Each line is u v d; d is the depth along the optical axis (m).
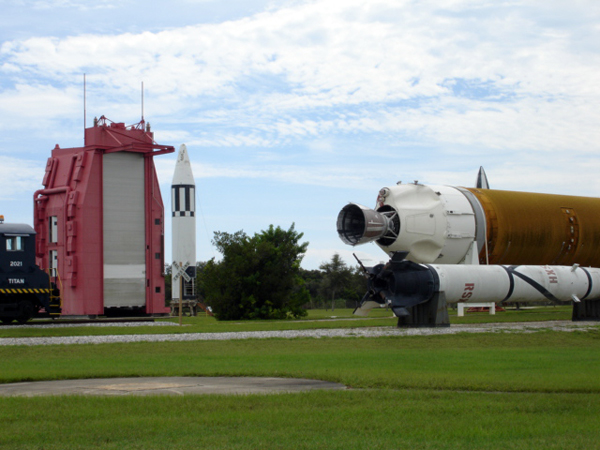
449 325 39.22
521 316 49.94
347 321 45.44
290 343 29.42
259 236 67.19
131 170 50.88
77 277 48.56
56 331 35.91
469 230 50.88
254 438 11.30
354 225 47.97
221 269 63.00
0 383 17.95
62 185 50.31
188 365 21.05
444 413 13.21
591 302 47.19
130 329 38.06
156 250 51.59
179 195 72.31
